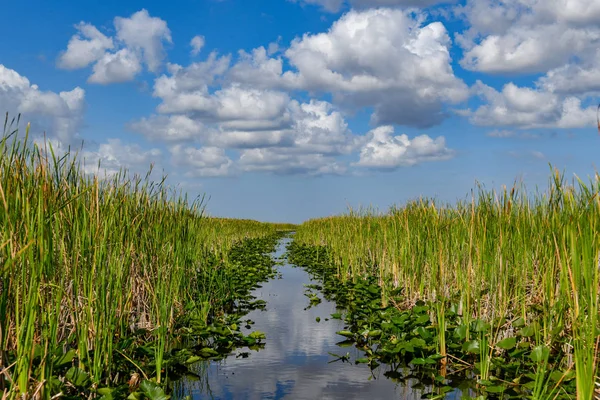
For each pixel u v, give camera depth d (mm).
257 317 8656
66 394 4066
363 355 6395
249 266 14406
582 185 4402
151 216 6961
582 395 3383
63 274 4574
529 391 4746
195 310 7547
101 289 4691
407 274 8289
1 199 3721
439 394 4934
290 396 4953
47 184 4102
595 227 4262
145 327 6352
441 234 7680
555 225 5633
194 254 8664
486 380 4836
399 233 9273
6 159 3764
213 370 5781
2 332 3547
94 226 4863
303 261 16391
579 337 3686
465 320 5902
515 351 5176
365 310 8141
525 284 6062
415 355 5957
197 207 9133
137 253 6543
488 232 6531
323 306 9594
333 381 5383
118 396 4348
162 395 4332
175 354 5723
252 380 5438
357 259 11430
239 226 24531
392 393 5027
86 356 4516
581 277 4336
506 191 6328
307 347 6758
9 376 3352
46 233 3992
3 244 3297
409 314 6965
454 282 7477
